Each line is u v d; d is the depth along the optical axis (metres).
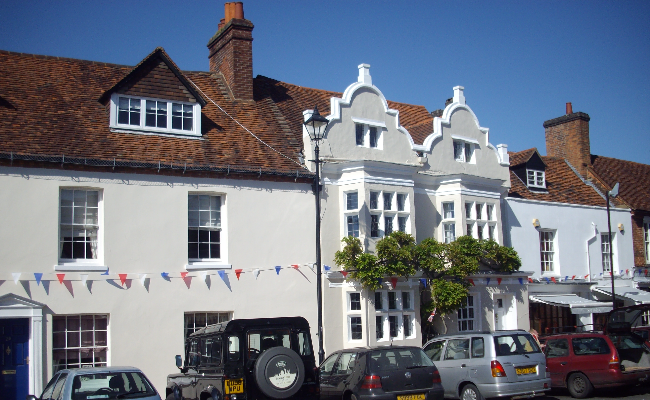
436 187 21.42
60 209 15.69
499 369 13.56
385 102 20.73
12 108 16.55
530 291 24.00
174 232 16.78
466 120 22.98
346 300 18.53
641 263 28.33
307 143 19.23
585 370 15.62
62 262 15.55
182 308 16.58
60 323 15.34
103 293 15.72
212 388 11.69
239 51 21.16
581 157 29.73
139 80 17.77
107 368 11.52
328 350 18.03
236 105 20.50
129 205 16.31
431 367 12.88
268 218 18.06
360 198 18.72
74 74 18.83
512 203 24.22
